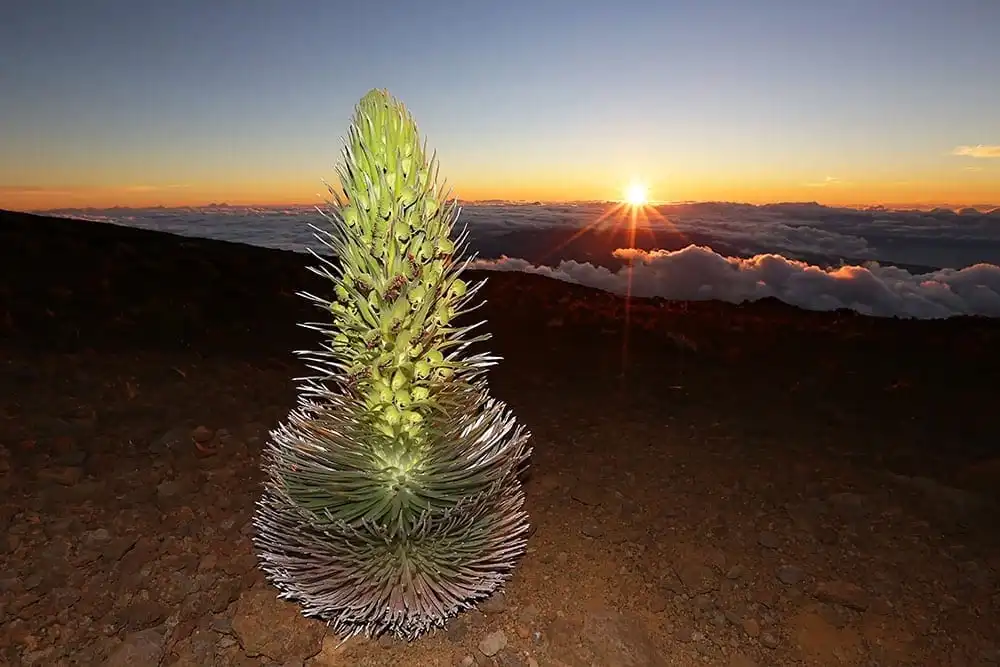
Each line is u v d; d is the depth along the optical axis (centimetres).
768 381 725
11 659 253
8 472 379
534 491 428
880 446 516
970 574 339
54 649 259
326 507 240
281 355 699
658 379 728
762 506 413
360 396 242
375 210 211
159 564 312
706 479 452
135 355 628
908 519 395
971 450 509
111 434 445
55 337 657
